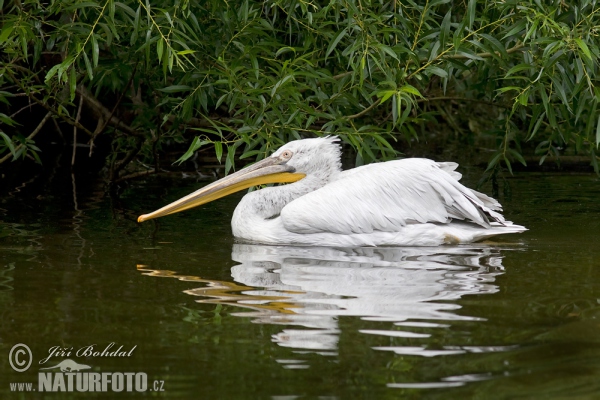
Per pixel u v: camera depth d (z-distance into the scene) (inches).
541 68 488.1
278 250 442.3
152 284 353.1
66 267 384.5
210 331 287.0
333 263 404.2
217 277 368.8
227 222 525.3
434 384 239.1
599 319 297.3
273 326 292.0
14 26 471.2
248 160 810.8
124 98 800.9
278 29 591.2
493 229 471.2
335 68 628.7
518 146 649.6
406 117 489.7
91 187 666.2
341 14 551.8
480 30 518.6
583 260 402.9
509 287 346.6
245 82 528.1
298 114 524.1
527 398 229.1
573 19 506.3
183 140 690.2
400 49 487.8
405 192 469.7
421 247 452.8
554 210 559.8
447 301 324.2
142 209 565.9
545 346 268.8
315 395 232.5
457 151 901.2
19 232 473.7
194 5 533.6
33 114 844.6
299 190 504.7
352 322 296.4
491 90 583.2
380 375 245.9
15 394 238.7
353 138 514.0
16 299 326.6
